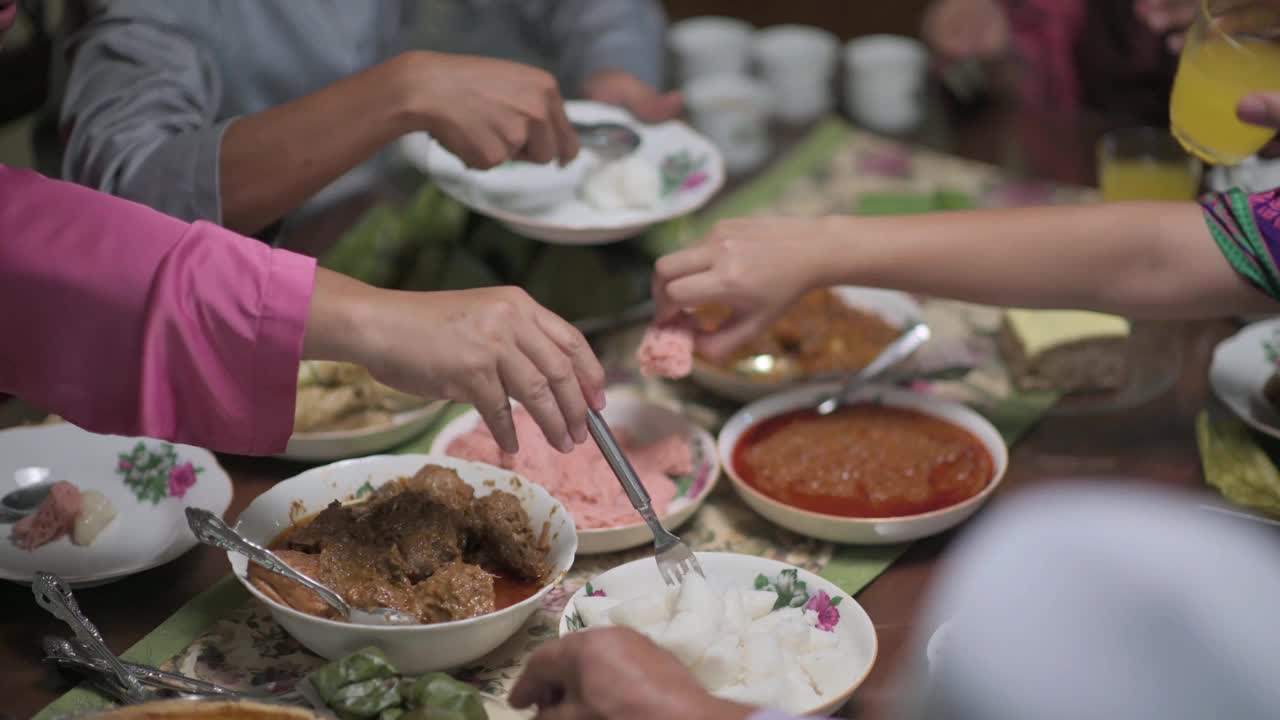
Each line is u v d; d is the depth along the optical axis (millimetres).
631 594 1091
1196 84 1427
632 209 1729
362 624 1013
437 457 1235
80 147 1634
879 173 2088
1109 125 2299
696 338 1379
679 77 2486
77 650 1036
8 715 998
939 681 543
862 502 1283
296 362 1046
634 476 1107
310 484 1197
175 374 1058
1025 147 2197
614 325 1688
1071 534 533
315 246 1821
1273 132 1416
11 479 1246
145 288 1039
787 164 2119
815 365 1530
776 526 1293
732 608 999
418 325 1035
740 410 1448
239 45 2014
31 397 1093
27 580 1091
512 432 1072
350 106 1514
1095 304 1396
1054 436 1462
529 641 1104
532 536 1132
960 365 1552
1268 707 444
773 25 4230
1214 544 515
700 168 1855
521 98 1521
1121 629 483
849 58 2328
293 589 1038
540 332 1053
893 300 1667
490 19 2543
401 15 2322
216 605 1146
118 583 1174
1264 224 1355
